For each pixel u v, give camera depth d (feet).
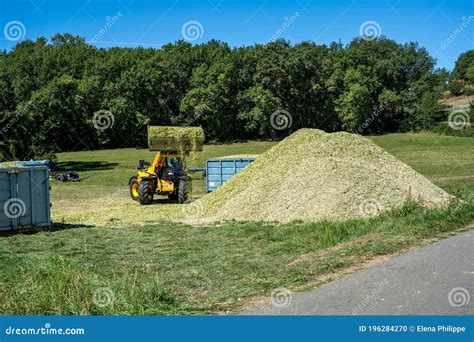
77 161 193.88
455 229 38.70
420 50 289.74
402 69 286.05
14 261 34.45
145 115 246.88
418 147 205.46
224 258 36.29
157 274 31.96
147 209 72.02
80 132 222.89
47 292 25.23
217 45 314.76
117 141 237.04
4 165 50.88
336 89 266.36
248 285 28.27
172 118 253.44
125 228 51.24
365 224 43.32
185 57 275.59
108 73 257.75
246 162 85.46
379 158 63.82
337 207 51.52
